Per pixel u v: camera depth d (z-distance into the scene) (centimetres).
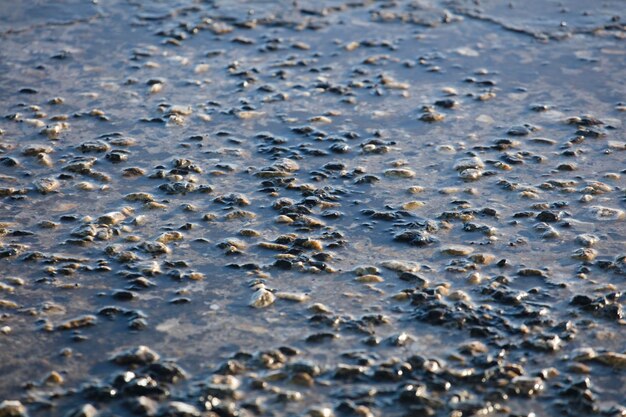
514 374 327
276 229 419
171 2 683
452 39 626
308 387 320
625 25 646
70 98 544
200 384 320
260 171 466
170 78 571
